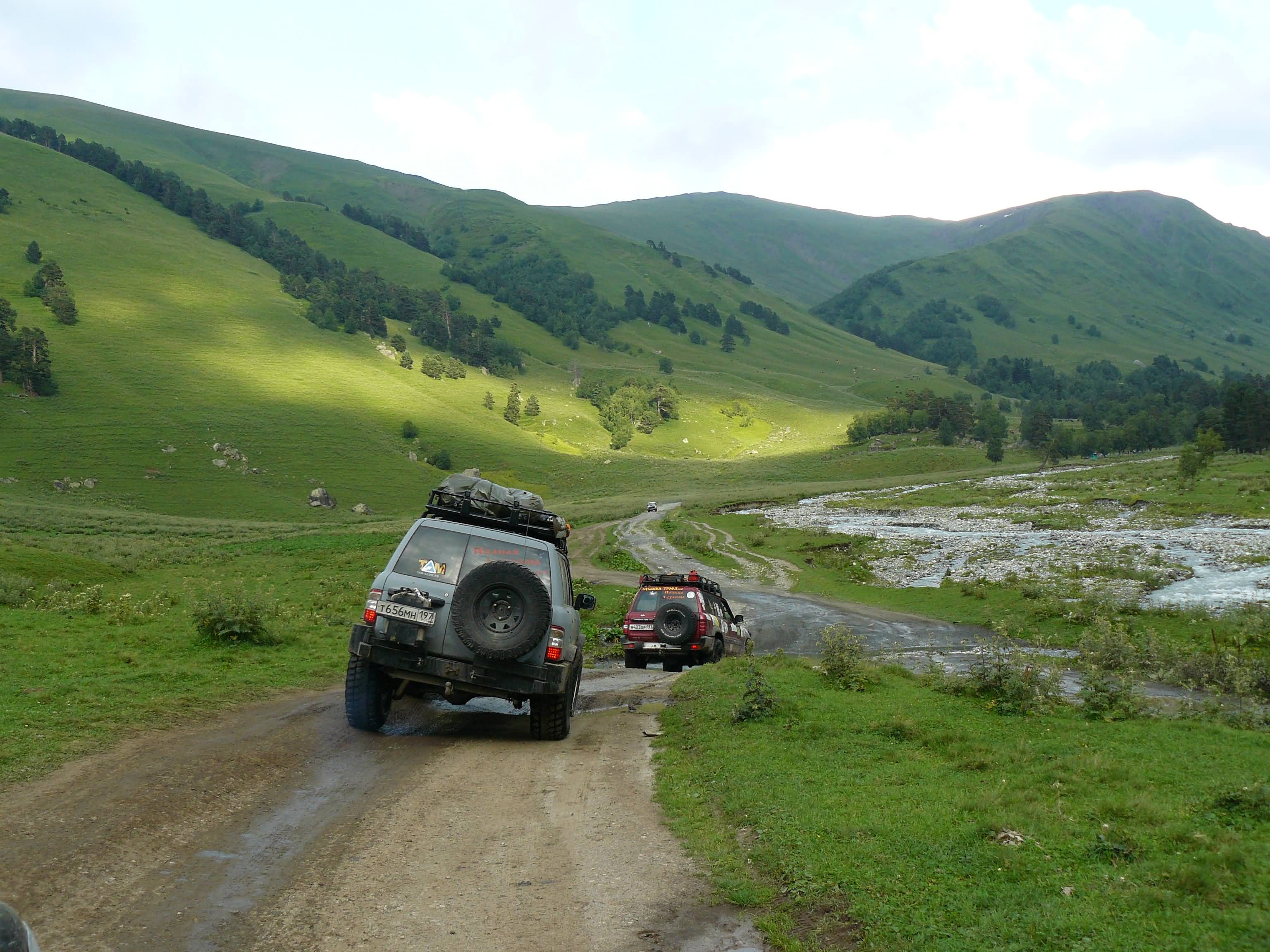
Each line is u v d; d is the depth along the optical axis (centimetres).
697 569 5334
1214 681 1689
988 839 571
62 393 16462
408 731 1010
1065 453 16900
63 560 3184
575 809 704
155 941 425
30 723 832
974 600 3597
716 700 1183
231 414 17238
